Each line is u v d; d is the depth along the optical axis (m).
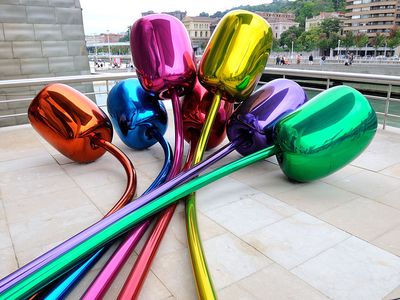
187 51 2.90
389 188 2.84
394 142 4.04
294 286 1.78
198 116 3.14
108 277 1.70
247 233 2.23
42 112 3.00
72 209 2.58
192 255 1.88
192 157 3.04
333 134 2.55
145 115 3.33
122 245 1.93
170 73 2.83
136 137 3.51
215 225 2.32
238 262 1.96
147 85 2.96
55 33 8.37
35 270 1.56
